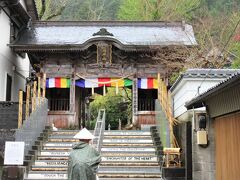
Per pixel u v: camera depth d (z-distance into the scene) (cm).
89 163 746
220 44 2512
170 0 3438
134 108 2220
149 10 3441
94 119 3312
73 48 2153
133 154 1506
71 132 1759
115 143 1620
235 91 853
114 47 2242
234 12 2784
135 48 2158
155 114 2027
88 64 2250
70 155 761
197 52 2216
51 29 2483
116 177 1354
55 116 2208
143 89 2302
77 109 2294
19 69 2484
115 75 2244
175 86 1658
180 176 1285
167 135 1445
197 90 1409
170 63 2189
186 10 3403
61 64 2250
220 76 1420
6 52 2166
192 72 1442
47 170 1394
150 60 2248
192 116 1249
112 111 3362
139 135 1723
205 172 1158
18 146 1091
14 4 2086
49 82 2234
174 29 2469
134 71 2242
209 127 1166
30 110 1705
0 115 1741
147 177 1359
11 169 1087
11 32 2294
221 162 1071
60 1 3812
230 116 977
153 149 1566
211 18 2830
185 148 1314
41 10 3269
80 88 2383
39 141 1588
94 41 2172
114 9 4653
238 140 903
